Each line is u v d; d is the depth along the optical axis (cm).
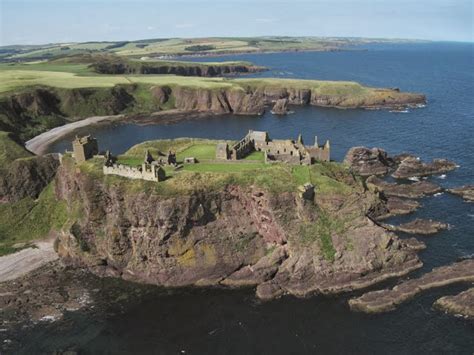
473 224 11800
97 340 8200
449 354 7469
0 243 11838
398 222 12044
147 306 9119
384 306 8569
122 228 10069
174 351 7850
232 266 9956
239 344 7944
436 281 9094
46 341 8212
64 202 12531
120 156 12200
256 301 9112
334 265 9569
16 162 13488
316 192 10219
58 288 9819
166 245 9900
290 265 9625
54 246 11325
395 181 15100
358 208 10188
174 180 10175
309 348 7775
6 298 9456
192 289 9631
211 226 10100
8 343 8181
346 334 8044
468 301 8350
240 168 10888
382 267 9706
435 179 15100
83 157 11388
